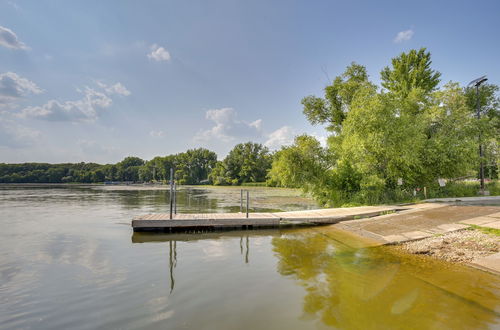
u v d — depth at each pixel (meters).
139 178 128.12
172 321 4.37
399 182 18.95
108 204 25.00
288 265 7.34
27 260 7.78
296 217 13.66
